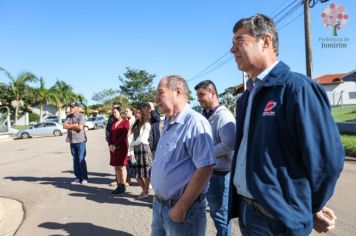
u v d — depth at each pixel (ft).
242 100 7.46
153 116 22.54
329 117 6.11
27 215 20.59
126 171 26.96
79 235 16.85
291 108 6.09
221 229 12.41
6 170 39.29
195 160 8.92
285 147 6.23
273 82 6.44
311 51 45.21
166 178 9.26
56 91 172.55
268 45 6.91
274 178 6.22
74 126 28.89
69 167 40.04
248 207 6.85
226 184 12.25
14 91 147.13
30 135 106.32
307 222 6.08
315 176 6.00
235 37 7.14
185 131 9.12
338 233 15.48
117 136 24.57
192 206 9.13
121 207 21.38
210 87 12.95
